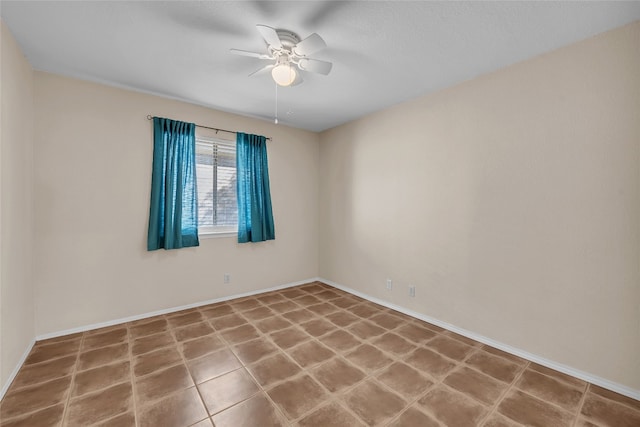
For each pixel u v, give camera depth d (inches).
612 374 76.8
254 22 75.4
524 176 91.7
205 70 101.5
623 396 74.1
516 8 68.4
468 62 93.9
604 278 77.7
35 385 76.7
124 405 69.6
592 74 78.7
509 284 96.0
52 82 102.7
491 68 97.6
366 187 148.8
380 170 140.9
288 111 142.4
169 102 127.0
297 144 171.5
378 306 138.9
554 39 80.7
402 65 96.3
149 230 120.4
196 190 132.4
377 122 142.1
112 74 104.0
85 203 108.9
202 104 133.5
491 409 69.2
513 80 94.0
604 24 73.6
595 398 73.3
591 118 79.0
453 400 72.2
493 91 99.1
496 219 98.7
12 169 80.0
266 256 160.1
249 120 151.9
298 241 173.6
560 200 84.7
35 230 99.6
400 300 132.2
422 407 69.6
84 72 102.4
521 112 92.2
